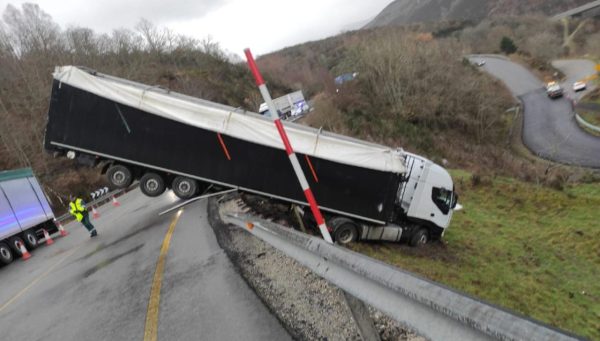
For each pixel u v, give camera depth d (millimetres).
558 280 12391
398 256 11453
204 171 11203
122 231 13820
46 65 62188
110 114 10945
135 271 7801
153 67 83375
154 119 10938
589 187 25141
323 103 57875
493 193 24531
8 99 56156
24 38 64562
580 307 10305
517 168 36344
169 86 75250
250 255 7121
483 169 37719
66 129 11008
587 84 63094
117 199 33062
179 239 9781
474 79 64938
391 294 2393
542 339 1312
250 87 95750
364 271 2656
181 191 11461
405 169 11617
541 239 16859
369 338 3244
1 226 15102
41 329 6055
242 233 9078
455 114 56625
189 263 7430
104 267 8914
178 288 6129
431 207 13641
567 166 34594
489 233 17688
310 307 4449
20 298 8414
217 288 5715
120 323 5344
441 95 58312
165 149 11102
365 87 62625
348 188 11344
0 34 63125
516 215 20734
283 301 4793
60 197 38719
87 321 5797
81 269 9477
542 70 84625
